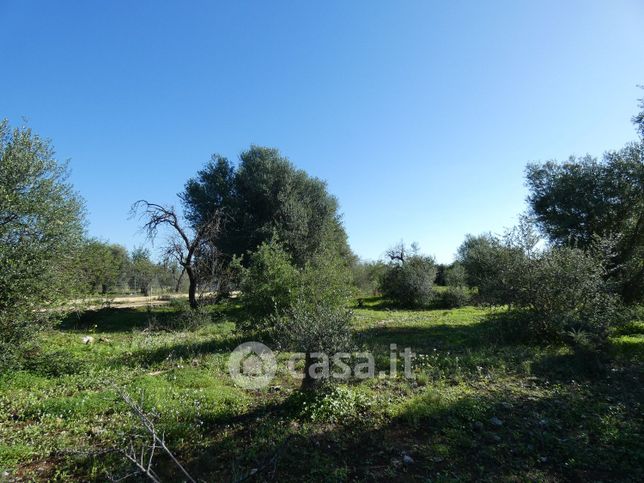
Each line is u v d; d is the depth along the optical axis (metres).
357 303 26.50
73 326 16.77
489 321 13.07
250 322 12.46
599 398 6.85
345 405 6.28
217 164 29.47
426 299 25.62
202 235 21.09
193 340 12.93
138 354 10.73
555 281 11.25
